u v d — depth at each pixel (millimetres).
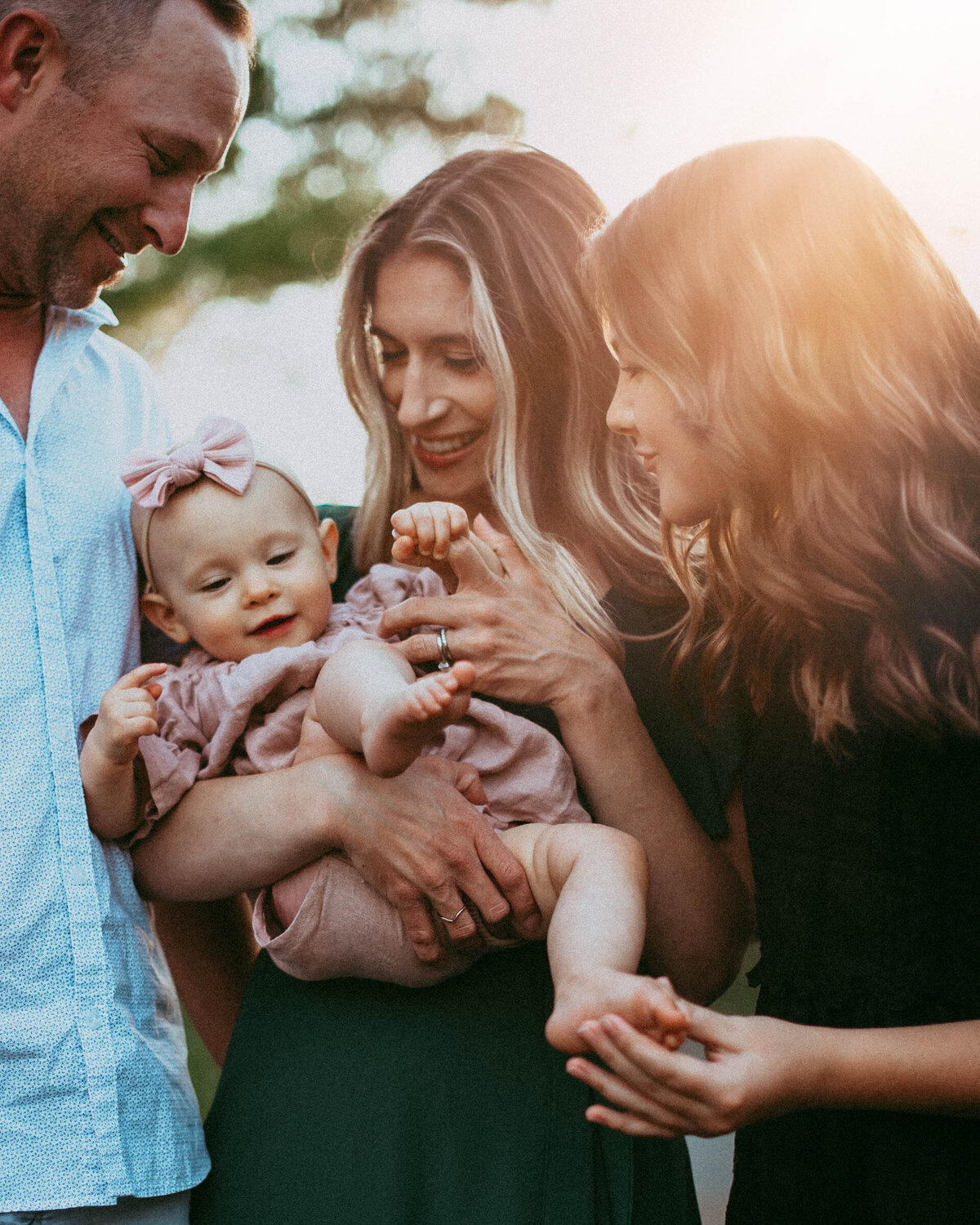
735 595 1594
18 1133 1506
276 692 1763
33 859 1568
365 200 5691
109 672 1737
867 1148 1439
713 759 1768
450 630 1724
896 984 1401
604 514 1915
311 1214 1567
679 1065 1241
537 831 1646
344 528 2143
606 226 1593
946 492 1423
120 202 1646
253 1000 1745
